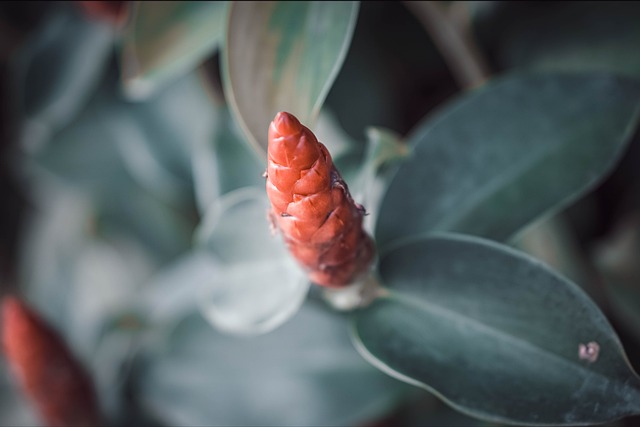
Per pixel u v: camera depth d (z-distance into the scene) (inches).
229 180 18.7
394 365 13.9
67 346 21.7
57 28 22.0
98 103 24.4
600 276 20.4
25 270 27.7
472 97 16.2
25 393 22.0
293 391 19.5
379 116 22.4
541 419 13.1
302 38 14.0
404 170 15.9
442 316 14.1
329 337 19.6
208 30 16.3
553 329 13.5
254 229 16.0
